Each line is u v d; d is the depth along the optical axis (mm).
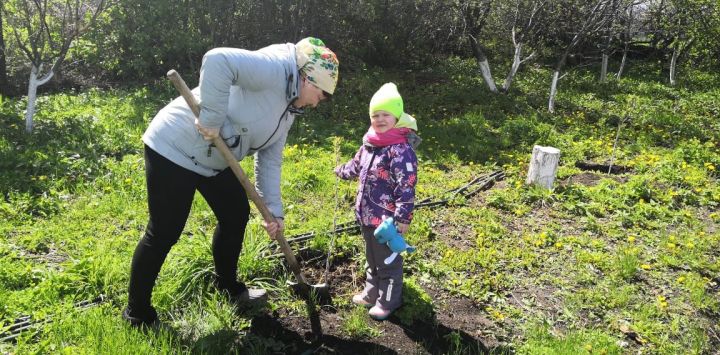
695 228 5328
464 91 10781
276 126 2936
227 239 3344
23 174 5336
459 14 11273
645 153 7719
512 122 8688
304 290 3670
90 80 9852
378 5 11555
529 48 12656
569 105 10508
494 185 6289
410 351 3340
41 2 7078
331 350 3289
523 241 4793
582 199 5805
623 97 11594
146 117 7586
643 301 4008
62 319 3182
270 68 2729
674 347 3475
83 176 5484
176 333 3213
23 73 9094
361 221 3488
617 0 10109
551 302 3951
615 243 4938
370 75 11383
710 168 6980
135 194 5152
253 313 3521
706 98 11938
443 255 4457
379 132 3314
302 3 10602
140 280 3031
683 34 14016
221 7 9984
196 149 2836
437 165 6918
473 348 3400
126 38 9656
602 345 3436
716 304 3988
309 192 5566
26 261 3924
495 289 4043
